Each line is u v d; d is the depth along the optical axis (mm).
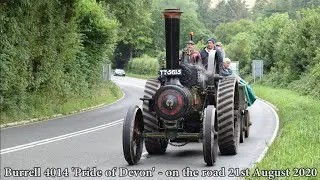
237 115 14258
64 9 28734
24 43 24312
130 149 11383
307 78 42281
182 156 13148
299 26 46438
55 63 28438
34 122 23000
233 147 13156
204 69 12609
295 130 17156
